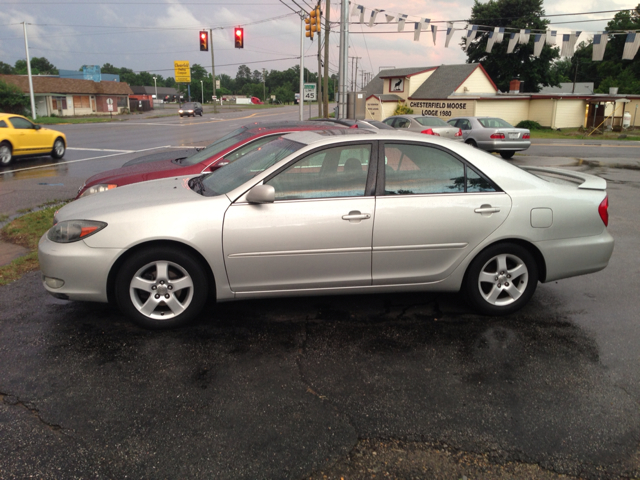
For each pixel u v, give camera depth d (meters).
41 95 54.31
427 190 4.08
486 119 19.05
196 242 3.79
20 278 5.15
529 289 4.34
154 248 3.82
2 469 2.46
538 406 3.05
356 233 3.96
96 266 3.77
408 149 4.11
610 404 3.07
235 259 3.88
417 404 3.07
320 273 4.02
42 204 9.21
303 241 3.91
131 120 47.41
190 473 2.47
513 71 49.50
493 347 3.81
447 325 4.20
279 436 2.75
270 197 3.72
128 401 3.04
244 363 3.52
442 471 2.52
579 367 3.52
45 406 2.97
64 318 4.20
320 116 41.97
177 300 3.97
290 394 3.15
